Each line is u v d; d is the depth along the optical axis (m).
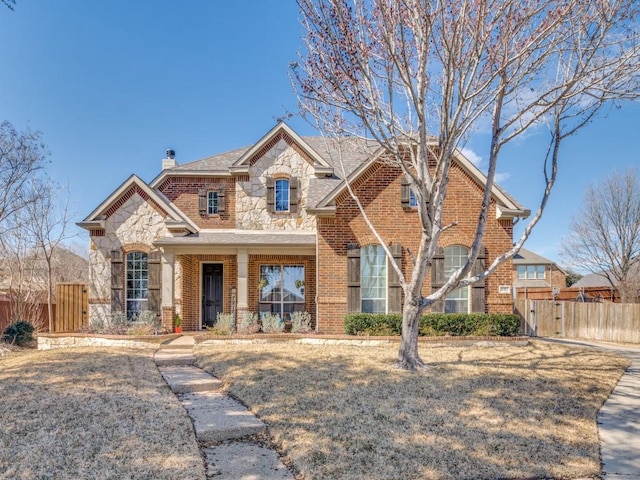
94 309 15.95
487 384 8.76
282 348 12.60
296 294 17.33
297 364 10.21
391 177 15.11
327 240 14.96
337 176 18.00
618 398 8.59
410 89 8.74
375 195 15.06
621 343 18.59
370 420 6.67
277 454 5.74
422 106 8.87
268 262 17.31
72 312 16.78
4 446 5.54
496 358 11.48
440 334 14.19
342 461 5.35
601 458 5.88
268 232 17.59
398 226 15.05
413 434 6.21
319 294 14.86
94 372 9.43
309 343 13.71
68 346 14.18
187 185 18.91
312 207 14.59
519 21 8.62
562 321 20.66
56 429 6.10
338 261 14.91
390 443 5.89
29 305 19.05
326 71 9.17
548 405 7.74
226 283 17.69
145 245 16.09
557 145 9.80
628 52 8.75
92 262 16.09
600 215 29.62
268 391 8.12
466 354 12.02
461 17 8.30
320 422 6.59
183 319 16.69
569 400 8.11
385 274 15.09
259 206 17.98
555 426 6.82
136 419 6.59
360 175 15.02
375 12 8.80
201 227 18.45
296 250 15.91
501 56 9.02
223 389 8.81
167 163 20.30
